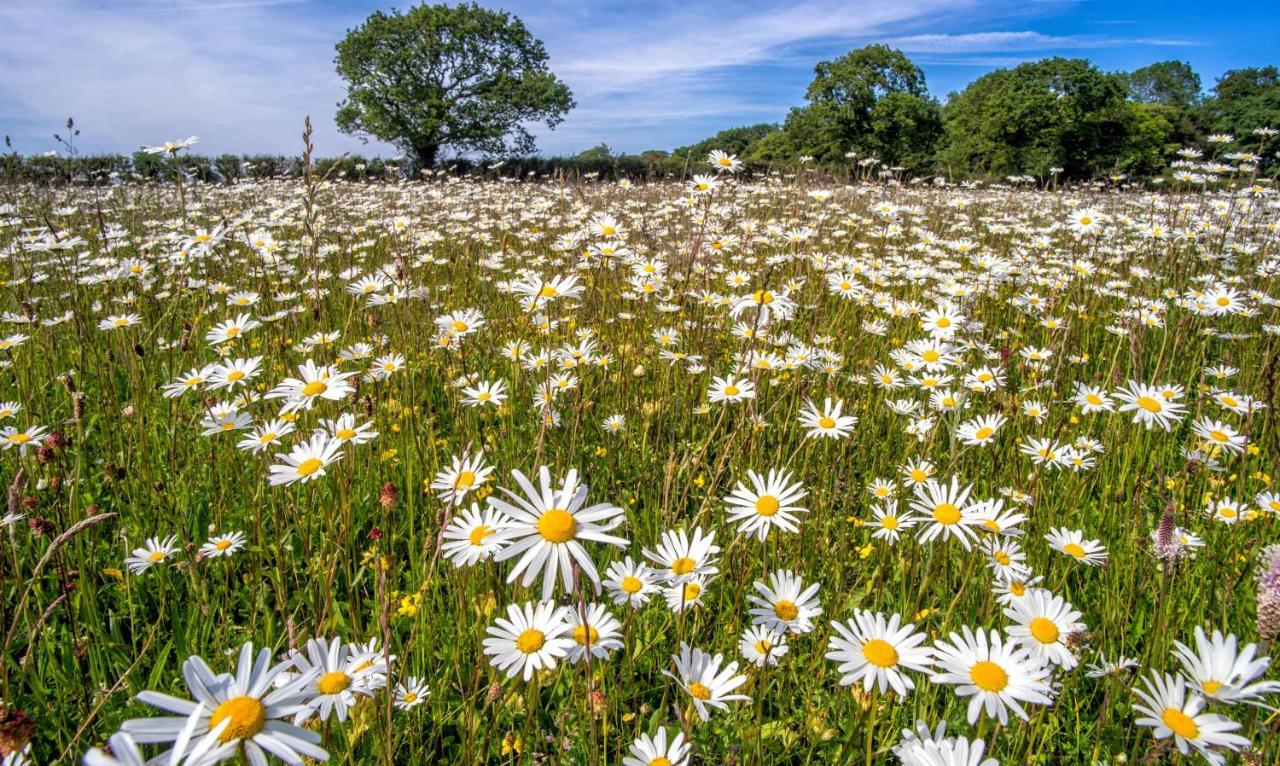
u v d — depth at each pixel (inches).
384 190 498.3
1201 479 153.3
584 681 96.8
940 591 112.3
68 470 146.2
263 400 168.6
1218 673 65.0
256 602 113.5
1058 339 225.1
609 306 246.8
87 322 222.2
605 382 195.2
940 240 333.7
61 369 200.1
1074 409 184.4
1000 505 98.8
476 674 86.7
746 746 85.4
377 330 191.8
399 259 189.2
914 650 72.7
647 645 103.7
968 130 1498.5
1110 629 109.1
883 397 185.5
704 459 153.9
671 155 689.0
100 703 80.7
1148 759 73.2
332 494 134.0
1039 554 123.8
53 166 448.5
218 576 123.1
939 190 526.3
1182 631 107.6
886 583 121.1
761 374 176.9
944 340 182.9
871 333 225.0
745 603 113.4
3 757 52.2
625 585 92.3
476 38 1900.8
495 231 371.2
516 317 241.4
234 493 150.7
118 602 122.3
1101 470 159.6
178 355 190.7
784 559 122.1
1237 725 61.1
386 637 70.1
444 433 177.0
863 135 1692.9
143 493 143.6
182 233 279.6
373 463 151.9
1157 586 111.2
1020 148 1344.7
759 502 99.1
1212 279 270.7
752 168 538.9
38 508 128.8
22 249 261.3
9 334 212.8
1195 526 134.0
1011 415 164.4
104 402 174.9
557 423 157.2
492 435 163.2
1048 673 68.7
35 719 92.2
